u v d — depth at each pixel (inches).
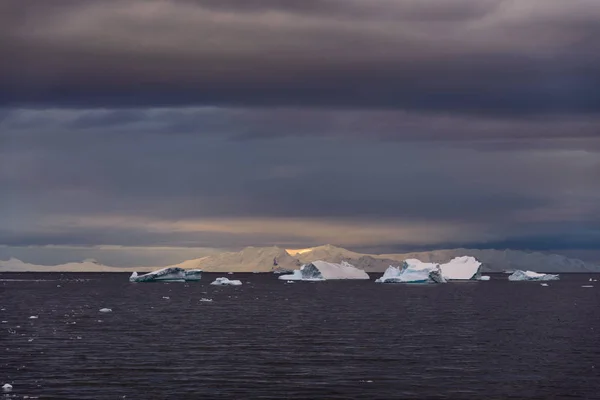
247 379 2174.0
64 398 1926.7
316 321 4020.7
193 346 2851.9
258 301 6082.7
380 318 4252.0
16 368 2322.8
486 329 3570.4
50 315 4343.0
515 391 2038.6
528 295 7244.1
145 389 2033.7
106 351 2694.4
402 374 2260.1
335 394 1988.2
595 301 6151.6
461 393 2010.3
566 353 2696.9
